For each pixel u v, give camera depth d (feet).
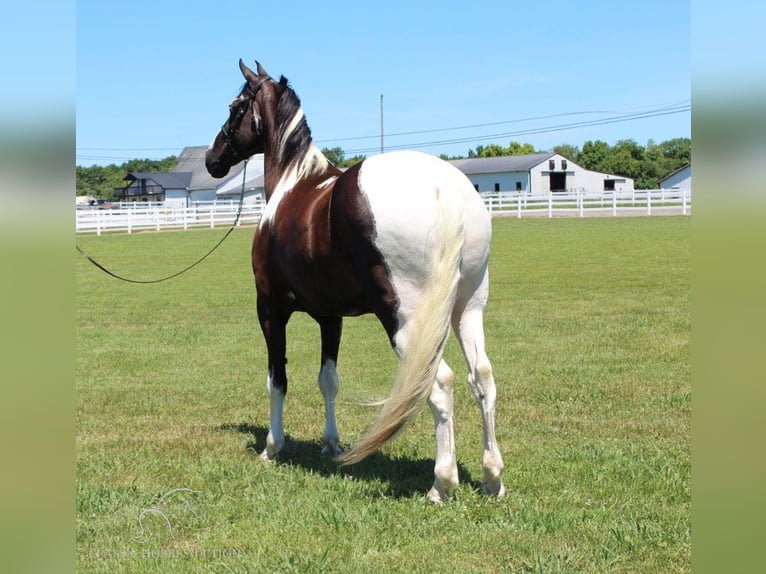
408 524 13.55
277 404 18.42
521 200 136.05
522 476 16.14
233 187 215.51
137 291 56.49
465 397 24.44
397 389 13.26
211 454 18.95
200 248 90.17
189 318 44.11
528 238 88.17
